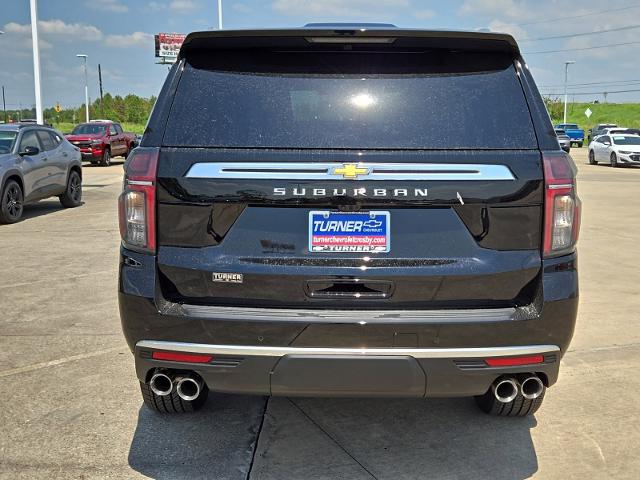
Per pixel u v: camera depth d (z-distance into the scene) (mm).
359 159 2863
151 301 2918
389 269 2859
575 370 4566
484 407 3828
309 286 2879
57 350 4926
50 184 12688
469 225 2869
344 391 2898
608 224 11750
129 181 2947
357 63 3053
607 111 102250
